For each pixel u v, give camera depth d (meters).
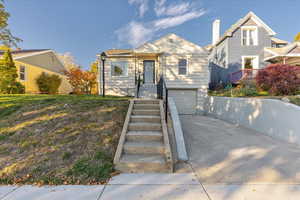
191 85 10.75
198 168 3.13
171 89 10.83
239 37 13.13
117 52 12.13
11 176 2.70
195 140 4.79
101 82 11.48
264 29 13.01
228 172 2.98
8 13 11.79
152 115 5.04
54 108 5.23
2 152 3.29
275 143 4.53
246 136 5.22
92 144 3.60
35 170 2.82
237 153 3.85
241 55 13.05
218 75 14.99
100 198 2.22
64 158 3.14
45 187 2.47
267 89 7.27
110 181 2.65
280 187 2.50
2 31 12.17
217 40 14.77
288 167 3.15
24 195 2.29
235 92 9.22
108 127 4.28
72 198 2.22
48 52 16.41
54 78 15.50
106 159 3.17
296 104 5.07
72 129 4.10
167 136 3.77
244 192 2.37
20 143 3.56
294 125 4.43
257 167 3.16
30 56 14.15
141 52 10.48
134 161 3.04
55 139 3.71
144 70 11.55
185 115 10.20
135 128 4.26
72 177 2.68
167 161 2.99
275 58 11.39
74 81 16.33
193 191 2.38
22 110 5.09
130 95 11.20
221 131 5.82
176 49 10.75
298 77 6.53
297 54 10.33
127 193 2.33
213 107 9.52
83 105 5.54
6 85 10.62
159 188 2.46
